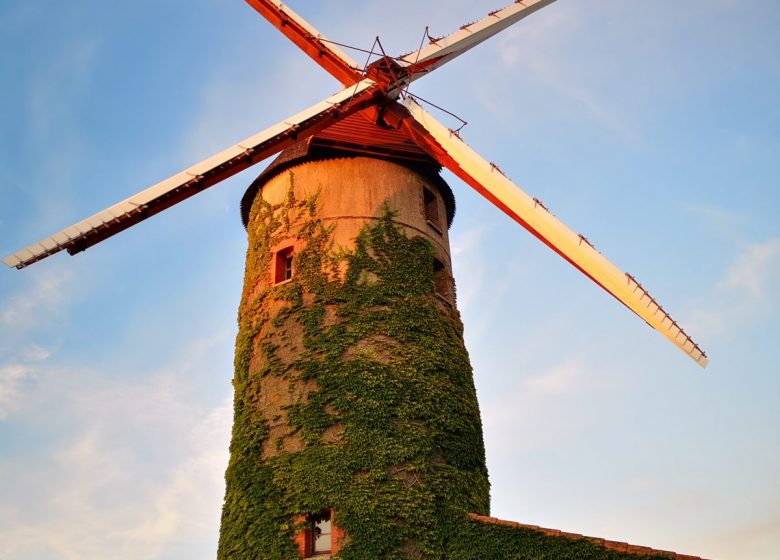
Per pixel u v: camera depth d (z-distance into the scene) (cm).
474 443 1933
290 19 2409
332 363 1867
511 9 2477
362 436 1766
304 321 1947
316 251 2048
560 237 1909
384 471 1728
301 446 1786
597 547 1530
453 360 2005
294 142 2083
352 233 2069
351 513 1669
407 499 1706
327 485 1709
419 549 1662
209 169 1980
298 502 1711
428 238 2170
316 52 2409
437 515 1716
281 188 2225
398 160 2245
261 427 1864
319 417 1803
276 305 2019
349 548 1631
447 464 1816
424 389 1880
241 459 1862
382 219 2106
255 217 2273
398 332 1934
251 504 1767
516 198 1967
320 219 2102
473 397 2038
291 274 2080
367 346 1897
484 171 2031
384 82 2241
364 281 1992
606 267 1864
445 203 2427
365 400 1811
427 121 2197
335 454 1747
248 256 2248
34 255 1845
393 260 2047
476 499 1842
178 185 1959
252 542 1725
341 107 2152
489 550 1633
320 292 1977
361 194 2141
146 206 1942
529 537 1606
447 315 2097
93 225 1897
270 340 1973
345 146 2178
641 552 1487
